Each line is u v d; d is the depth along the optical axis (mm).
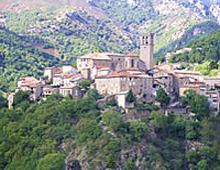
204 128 163000
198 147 158750
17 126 173500
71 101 176375
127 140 149625
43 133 163875
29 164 152625
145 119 166875
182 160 154000
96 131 152500
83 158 147125
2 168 161000
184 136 163250
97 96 183125
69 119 168750
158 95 183375
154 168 145750
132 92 179625
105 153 144625
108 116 156625
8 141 169000
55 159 146375
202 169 147875
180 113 182125
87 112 169500
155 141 156250
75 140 157000
